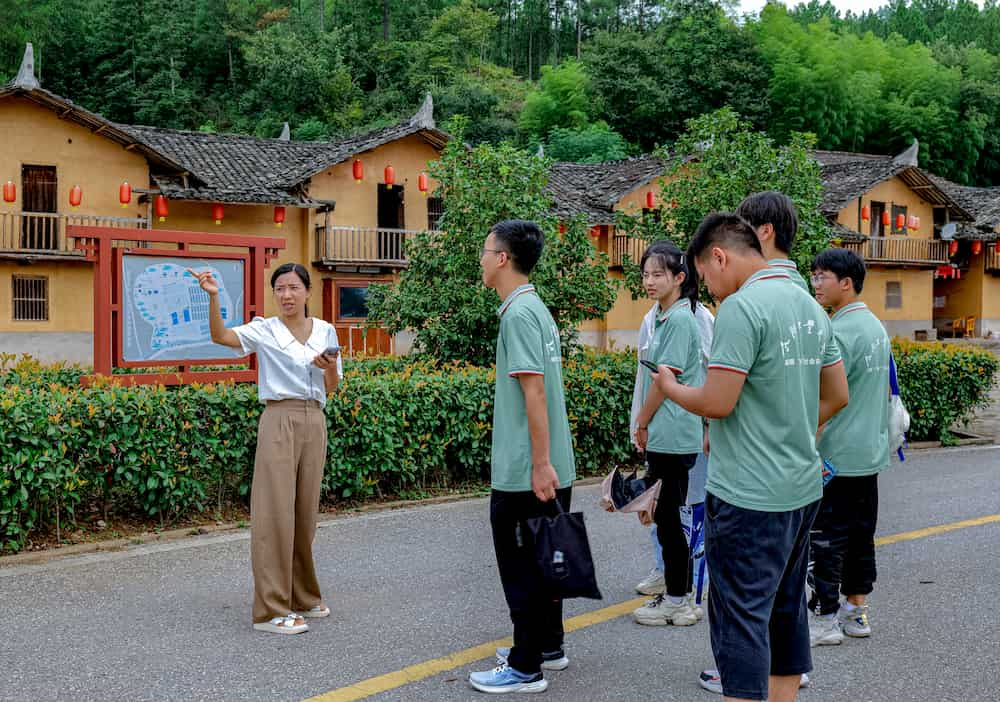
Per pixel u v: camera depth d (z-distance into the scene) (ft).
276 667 12.04
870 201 96.32
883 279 98.89
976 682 11.87
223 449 19.67
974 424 39.24
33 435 17.08
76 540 18.13
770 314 9.14
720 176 34.06
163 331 21.84
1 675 11.62
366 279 77.00
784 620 9.70
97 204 67.26
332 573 16.55
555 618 12.15
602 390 26.40
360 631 13.50
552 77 149.48
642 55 146.20
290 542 13.46
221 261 22.74
